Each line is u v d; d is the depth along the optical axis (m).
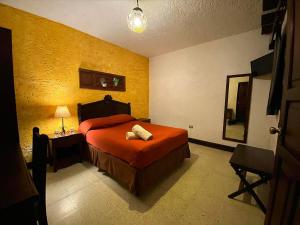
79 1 1.98
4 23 2.07
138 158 1.69
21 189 0.68
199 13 2.24
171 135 2.28
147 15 2.29
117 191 1.87
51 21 2.50
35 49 2.36
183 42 3.40
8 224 0.60
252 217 1.46
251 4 2.02
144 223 1.40
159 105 4.51
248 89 2.88
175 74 4.03
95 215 1.49
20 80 2.25
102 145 2.20
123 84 3.86
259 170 1.47
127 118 3.44
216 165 2.56
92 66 3.16
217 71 3.27
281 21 1.69
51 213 1.50
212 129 3.46
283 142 0.90
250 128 2.92
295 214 0.66
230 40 3.04
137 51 4.05
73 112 2.92
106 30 2.86
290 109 0.83
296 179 0.67
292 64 0.82
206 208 1.58
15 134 1.39
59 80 2.68
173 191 1.87
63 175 2.24
